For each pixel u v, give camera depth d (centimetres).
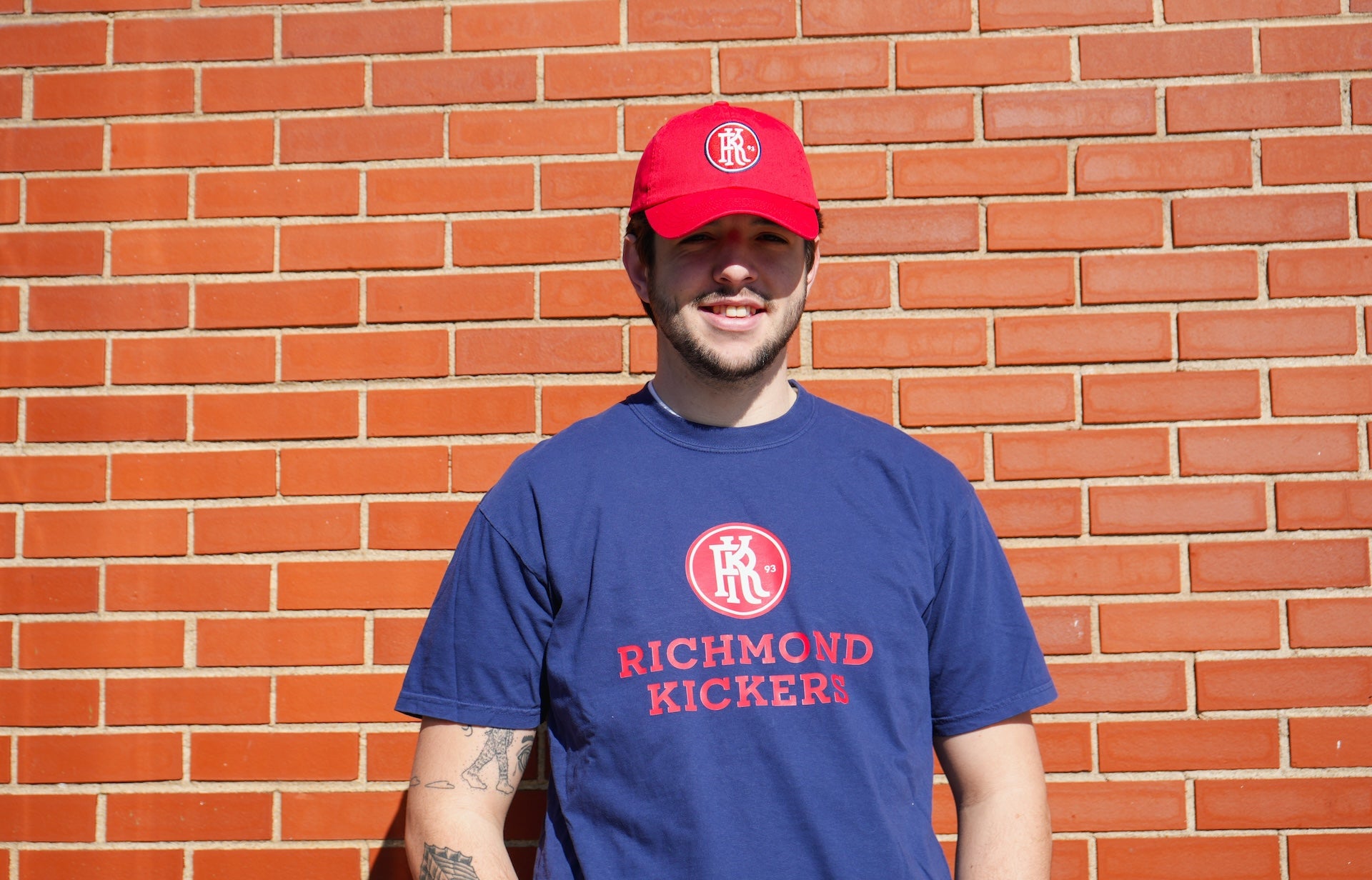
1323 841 179
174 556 191
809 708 132
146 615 190
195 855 187
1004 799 139
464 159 195
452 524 190
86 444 194
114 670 190
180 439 193
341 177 196
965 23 192
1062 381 188
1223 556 184
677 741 130
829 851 128
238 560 191
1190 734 182
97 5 199
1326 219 188
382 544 190
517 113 195
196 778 188
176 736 188
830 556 139
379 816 186
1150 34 191
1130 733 182
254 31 197
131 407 194
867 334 189
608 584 136
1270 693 182
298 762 187
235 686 189
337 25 197
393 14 197
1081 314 188
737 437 147
